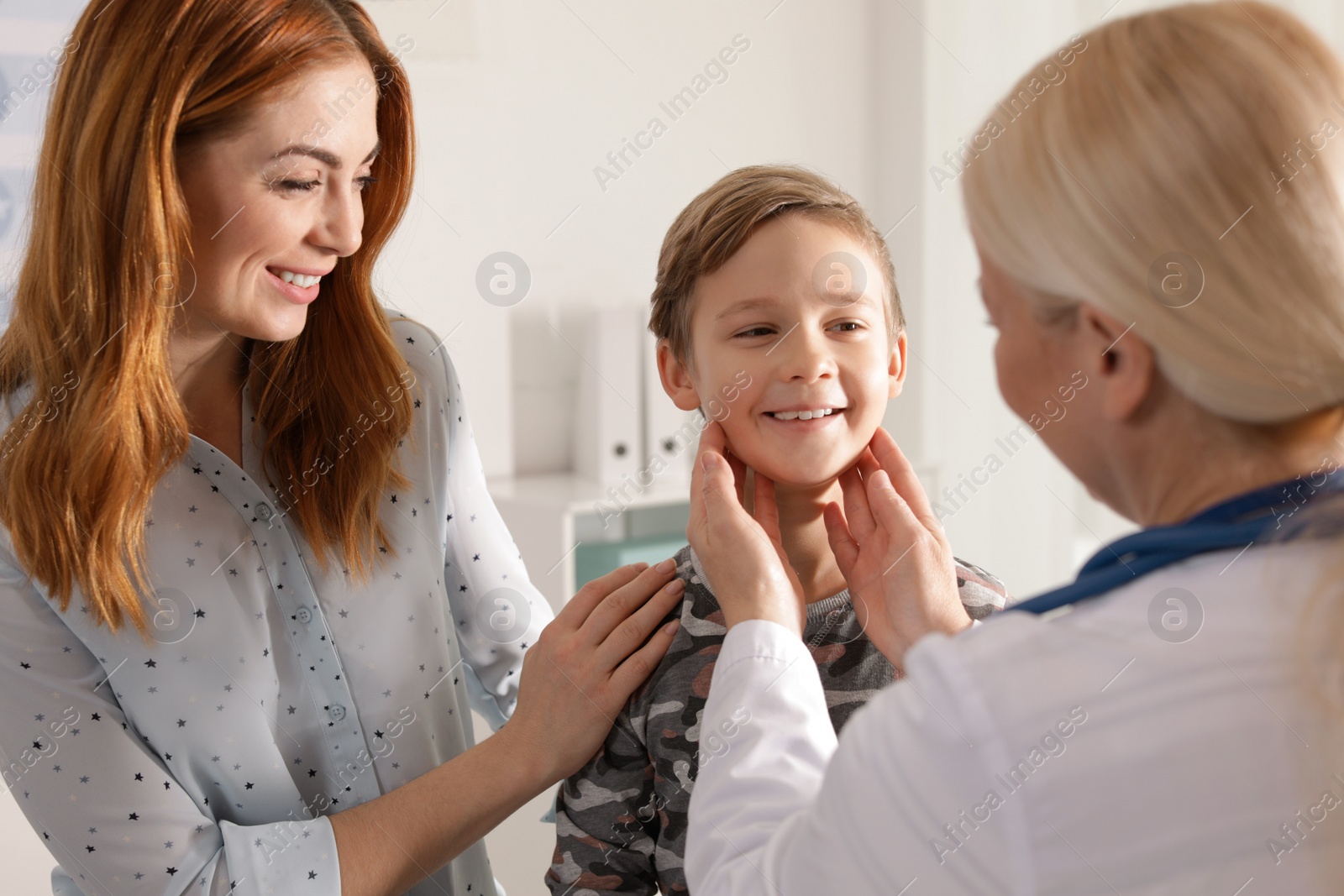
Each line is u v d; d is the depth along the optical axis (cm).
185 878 75
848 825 49
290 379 85
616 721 83
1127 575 48
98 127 70
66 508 73
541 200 240
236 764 81
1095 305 47
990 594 85
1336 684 41
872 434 84
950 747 46
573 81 241
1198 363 45
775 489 84
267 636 83
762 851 54
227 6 70
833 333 81
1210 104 45
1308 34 47
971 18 283
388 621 88
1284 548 45
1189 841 43
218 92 70
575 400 250
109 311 73
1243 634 44
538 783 80
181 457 80
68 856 76
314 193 75
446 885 93
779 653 65
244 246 74
